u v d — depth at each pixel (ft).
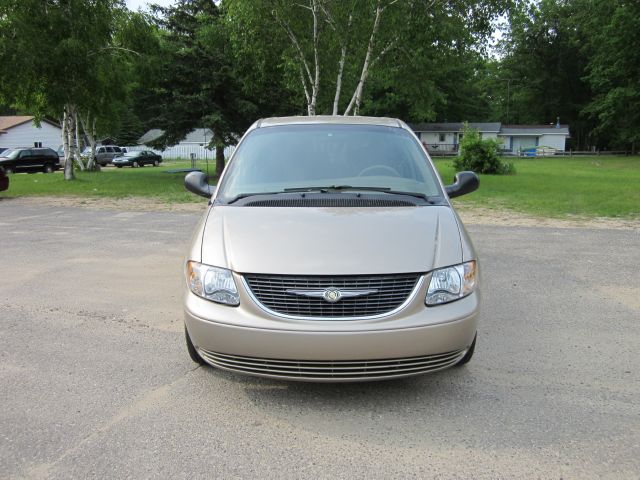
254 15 55.83
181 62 78.28
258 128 16.71
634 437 10.33
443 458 9.70
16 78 62.64
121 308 18.28
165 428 10.71
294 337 10.47
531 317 17.37
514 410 11.39
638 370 13.37
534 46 238.68
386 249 11.25
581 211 42.63
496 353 14.43
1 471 9.32
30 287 20.93
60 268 23.99
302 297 10.67
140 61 71.41
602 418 11.05
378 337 10.48
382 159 15.29
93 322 16.89
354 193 13.92
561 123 248.11
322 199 13.50
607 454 9.78
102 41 68.64
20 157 113.29
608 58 171.94
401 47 58.44
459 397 11.97
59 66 64.23
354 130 16.34
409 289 10.91
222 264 11.32
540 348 14.76
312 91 63.31
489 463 9.53
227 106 82.58
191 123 82.48
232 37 62.54
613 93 173.47
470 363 13.78
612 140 224.33
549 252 27.30
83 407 11.52
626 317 17.33
